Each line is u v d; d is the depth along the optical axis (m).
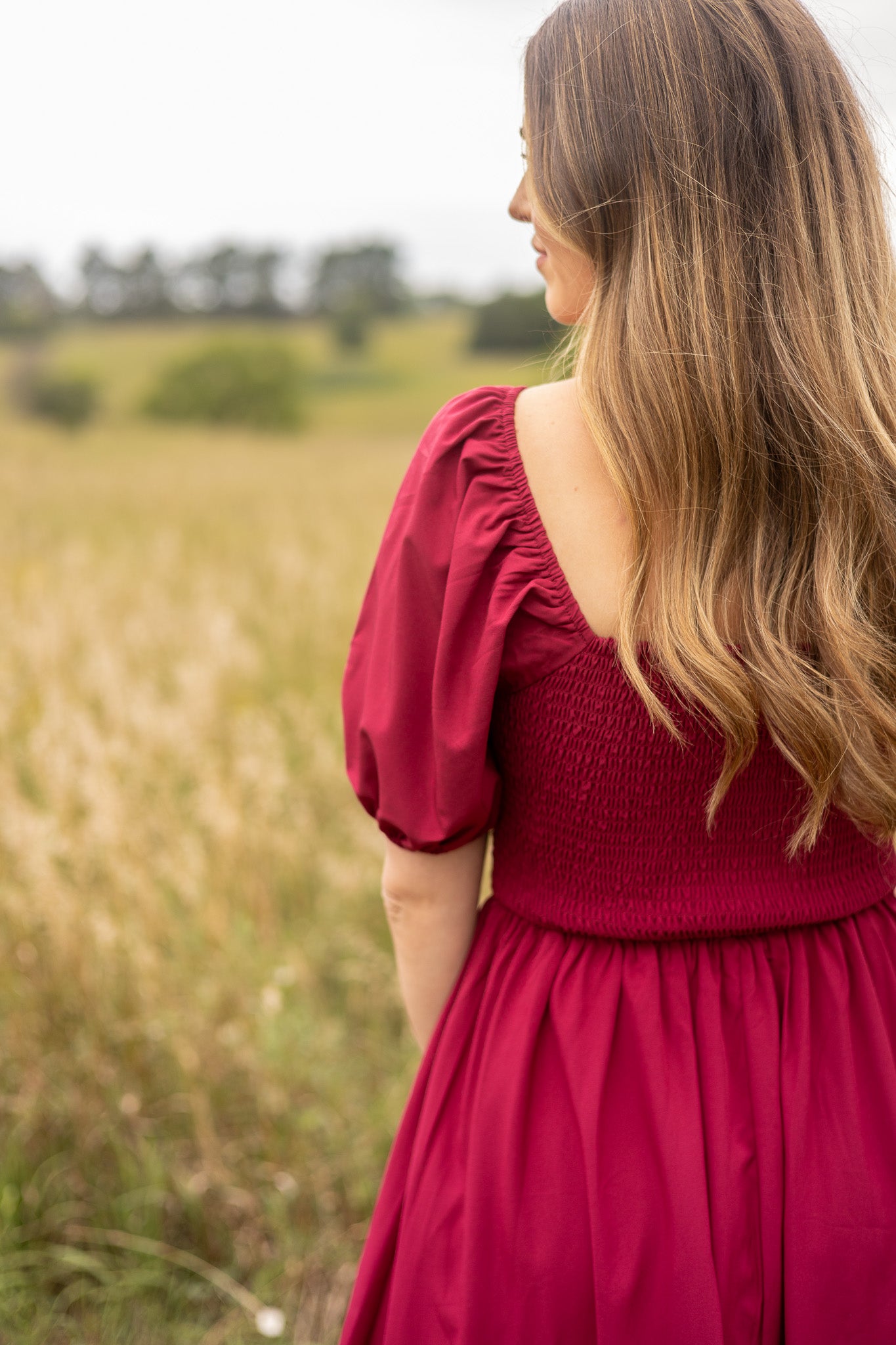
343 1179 2.21
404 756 1.00
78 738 3.37
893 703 0.91
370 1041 2.59
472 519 0.95
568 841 0.98
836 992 0.98
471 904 1.10
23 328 42.06
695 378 0.87
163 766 3.60
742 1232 0.91
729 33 0.89
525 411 0.98
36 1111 2.23
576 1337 0.93
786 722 0.88
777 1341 0.92
